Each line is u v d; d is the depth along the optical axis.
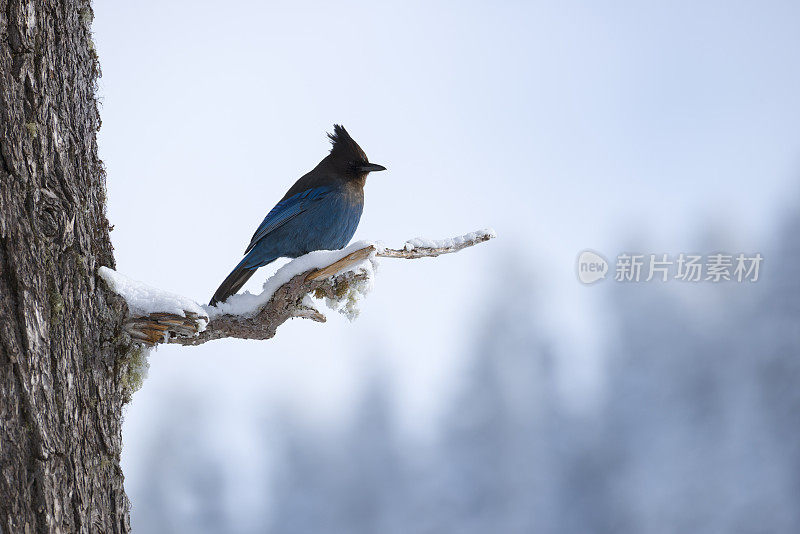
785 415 25.20
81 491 3.65
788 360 25.75
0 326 3.52
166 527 27.84
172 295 4.05
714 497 24.80
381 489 28.64
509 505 27.19
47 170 3.76
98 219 4.04
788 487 24.39
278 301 4.50
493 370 29.83
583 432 27.72
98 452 3.78
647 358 27.73
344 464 29.19
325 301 4.80
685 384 26.83
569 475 26.95
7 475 3.43
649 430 26.72
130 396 4.09
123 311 3.98
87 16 4.14
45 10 3.86
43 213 3.70
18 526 3.42
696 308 27.91
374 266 4.78
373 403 30.45
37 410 3.53
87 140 4.03
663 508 25.00
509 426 28.64
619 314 28.61
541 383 29.42
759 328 26.42
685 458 25.66
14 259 3.59
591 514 26.08
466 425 29.27
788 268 26.72
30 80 3.76
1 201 3.61
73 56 4.00
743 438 25.45
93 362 3.82
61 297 3.69
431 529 27.44
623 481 25.92
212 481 28.58
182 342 4.27
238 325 4.46
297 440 29.50
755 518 24.06
